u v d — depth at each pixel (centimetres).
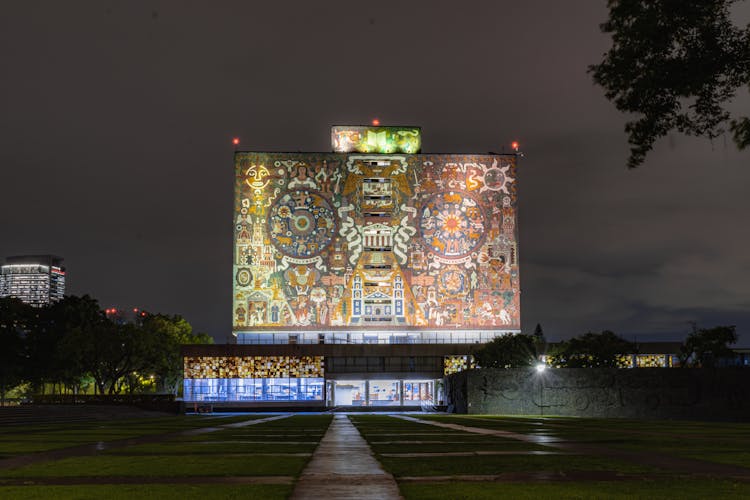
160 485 1975
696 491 1808
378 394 14775
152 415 9431
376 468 2330
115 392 13362
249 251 14088
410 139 14612
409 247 14262
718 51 2384
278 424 5984
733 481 2008
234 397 13825
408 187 14412
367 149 14538
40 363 13738
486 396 8650
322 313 14000
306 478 2102
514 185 14525
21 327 13812
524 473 2188
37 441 3725
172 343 14175
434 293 14175
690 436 3928
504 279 14275
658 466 2364
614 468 2308
